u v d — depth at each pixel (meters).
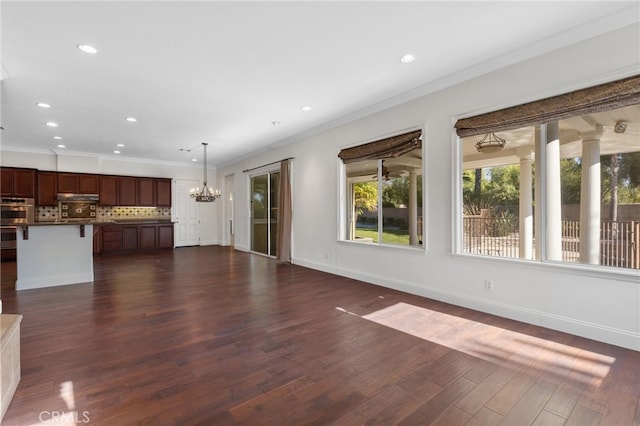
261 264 6.50
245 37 2.73
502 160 3.34
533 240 3.14
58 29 2.56
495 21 2.54
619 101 2.49
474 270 3.47
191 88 3.82
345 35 2.72
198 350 2.53
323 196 5.68
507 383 2.04
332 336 2.80
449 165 3.67
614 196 2.66
